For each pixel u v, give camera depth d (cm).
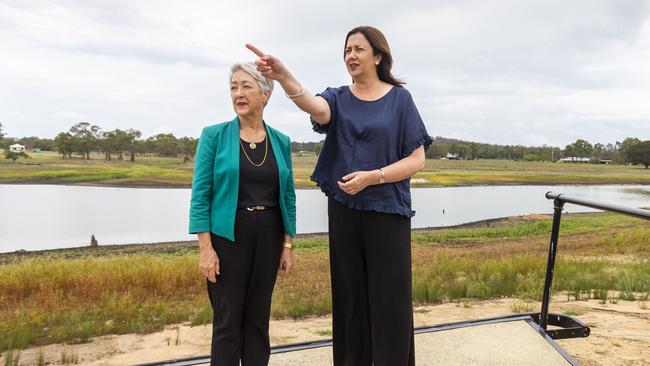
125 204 5628
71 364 462
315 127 214
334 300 232
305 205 5697
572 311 580
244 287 232
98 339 551
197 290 952
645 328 471
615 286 775
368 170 201
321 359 278
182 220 4350
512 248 1853
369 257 212
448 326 327
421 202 6294
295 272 1177
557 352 286
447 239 2658
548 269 315
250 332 241
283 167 239
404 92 209
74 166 11788
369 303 223
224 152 227
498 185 10069
